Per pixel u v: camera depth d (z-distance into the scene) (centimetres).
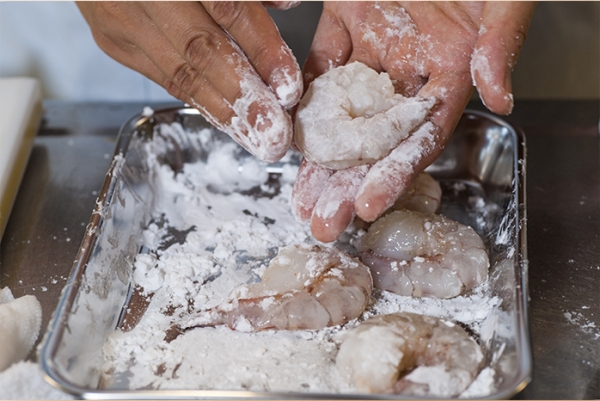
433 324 53
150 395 49
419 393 51
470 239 59
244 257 61
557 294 58
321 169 57
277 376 53
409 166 55
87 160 69
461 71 59
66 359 51
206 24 55
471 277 57
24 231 63
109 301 57
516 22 56
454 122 58
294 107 56
